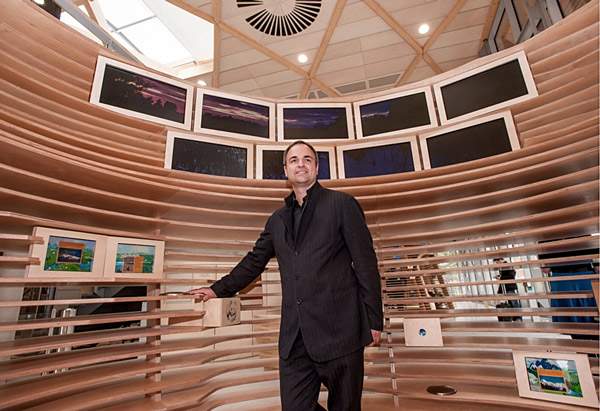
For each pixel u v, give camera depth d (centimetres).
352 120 260
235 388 227
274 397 210
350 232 128
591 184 156
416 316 185
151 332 159
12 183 145
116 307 260
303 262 128
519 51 216
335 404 120
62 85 185
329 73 457
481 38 405
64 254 144
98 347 166
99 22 392
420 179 218
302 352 125
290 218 142
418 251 207
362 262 124
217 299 167
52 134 164
